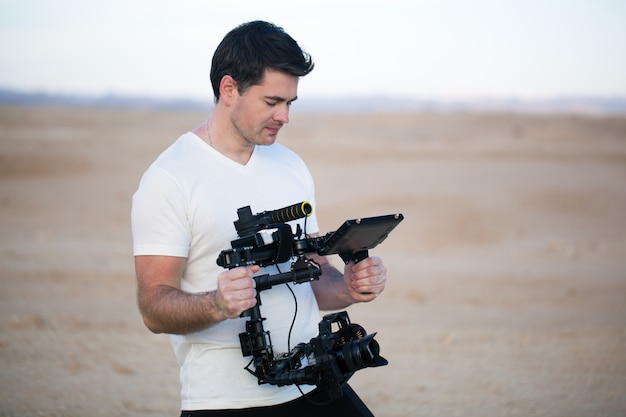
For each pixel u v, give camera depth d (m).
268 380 2.64
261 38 2.65
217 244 2.77
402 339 7.28
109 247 13.25
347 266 2.91
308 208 2.54
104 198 20.17
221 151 2.85
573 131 48.59
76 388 5.58
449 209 18.53
